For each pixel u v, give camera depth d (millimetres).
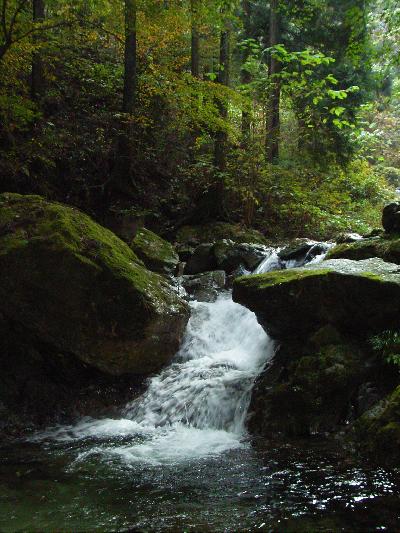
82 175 10969
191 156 12703
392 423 4328
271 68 13453
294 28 14469
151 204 11336
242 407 5730
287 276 5867
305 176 12523
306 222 11977
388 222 6973
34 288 6262
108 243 6883
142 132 11570
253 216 12227
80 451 5086
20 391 6355
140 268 7094
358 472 4148
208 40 14172
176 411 6020
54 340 6457
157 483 4207
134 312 6305
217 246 9734
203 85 10438
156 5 10203
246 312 7652
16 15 7969
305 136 12852
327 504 3674
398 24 8211
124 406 6359
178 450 5035
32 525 3531
